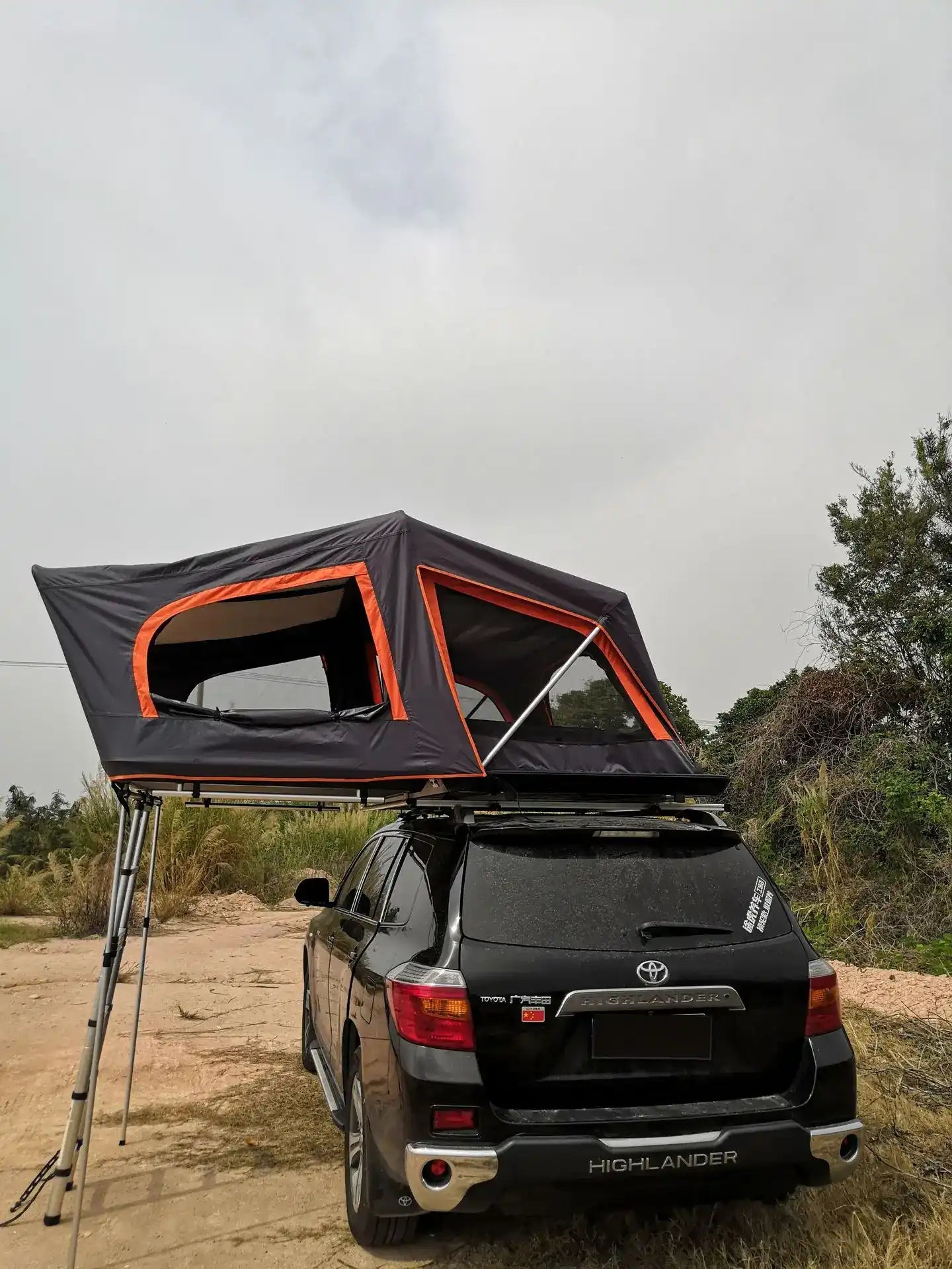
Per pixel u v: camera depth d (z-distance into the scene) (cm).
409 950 370
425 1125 322
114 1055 689
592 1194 327
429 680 449
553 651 533
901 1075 575
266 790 454
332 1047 491
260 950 1141
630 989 340
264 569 472
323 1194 442
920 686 1370
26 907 1448
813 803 1205
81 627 450
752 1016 350
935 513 1589
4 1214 425
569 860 374
